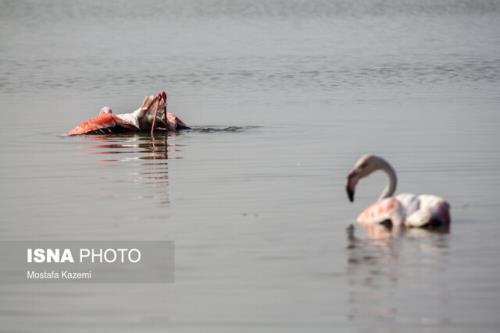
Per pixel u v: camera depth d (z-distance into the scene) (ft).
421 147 122.83
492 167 107.65
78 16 526.57
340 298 64.08
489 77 215.72
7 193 97.30
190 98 186.09
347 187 82.43
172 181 102.01
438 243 74.90
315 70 234.79
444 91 191.21
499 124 143.02
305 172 106.32
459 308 62.18
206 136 134.72
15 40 360.69
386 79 214.69
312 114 158.81
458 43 317.42
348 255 72.49
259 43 328.49
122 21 477.36
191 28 414.41
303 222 82.53
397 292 64.90
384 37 351.05
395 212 80.07
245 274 68.95
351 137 132.36
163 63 260.21
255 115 158.81
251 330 59.67
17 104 178.60
